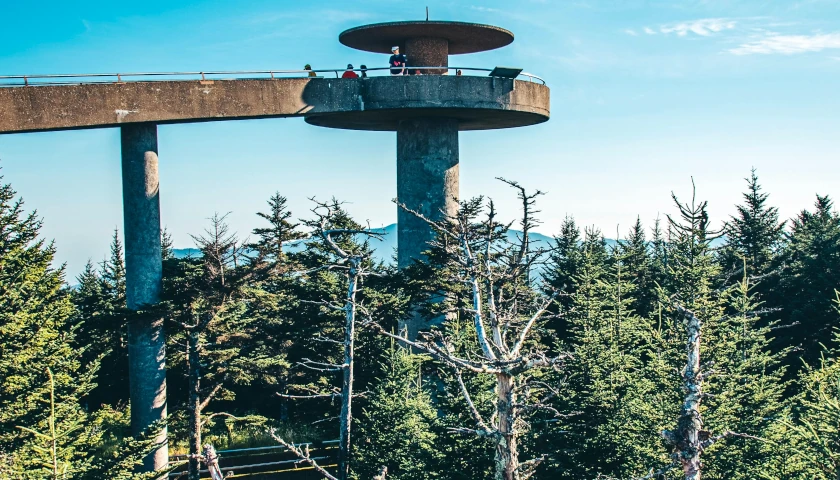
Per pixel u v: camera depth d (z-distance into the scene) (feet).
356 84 124.57
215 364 99.09
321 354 99.14
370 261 107.96
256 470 110.93
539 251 55.72
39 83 99.71
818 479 55.31
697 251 74.13
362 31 128.67
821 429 51.26
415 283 97.55
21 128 98.48
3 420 60.70
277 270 102.78
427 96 124.98
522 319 61.46
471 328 85.05
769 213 144.15
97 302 158.40
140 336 108.47
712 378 68.90
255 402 134.62
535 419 72.84
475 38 133.59
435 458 71.36
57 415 59.67
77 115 102.27
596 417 71.87
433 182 135.23
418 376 95.66
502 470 48.47
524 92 132.46
